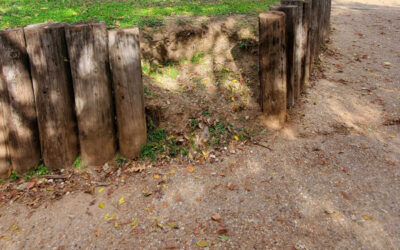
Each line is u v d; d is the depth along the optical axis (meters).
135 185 3.81
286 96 4.81
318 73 6.18
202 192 3.72
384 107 5.20
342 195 3.62
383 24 9.24
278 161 4.13
